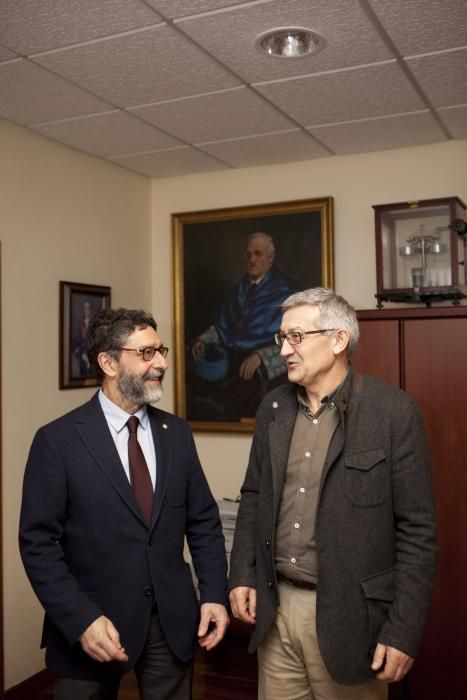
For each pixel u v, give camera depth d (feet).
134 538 6.01
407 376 9.69
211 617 6.33
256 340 12.94
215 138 11.30
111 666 5.90
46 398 10.96
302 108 9.90
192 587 6.44
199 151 12.01
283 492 6.09
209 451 13.42
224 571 6.68
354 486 5.64
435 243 10.52
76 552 6.02
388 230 10.82
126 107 9.78
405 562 5.60
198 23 7.25
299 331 5.92
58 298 11.28
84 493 5.98
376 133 11.07
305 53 8.04
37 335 10.81
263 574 6.12
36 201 10.87
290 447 6.15
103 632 5.52
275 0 6.79
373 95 9.41
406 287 10.71
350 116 10.25
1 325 10.11
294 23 7.29
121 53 7.97
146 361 6.29
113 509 5.98
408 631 5.41
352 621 5.55
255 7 6.92
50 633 6.12
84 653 5.95
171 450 6.52
